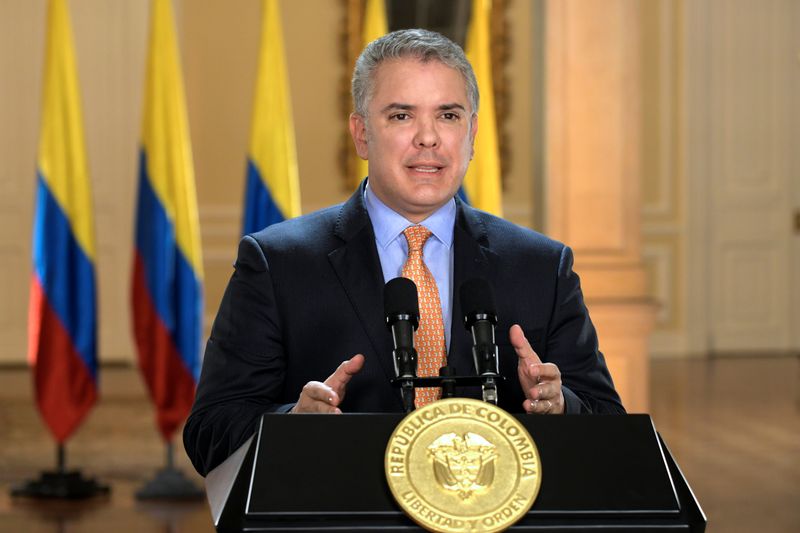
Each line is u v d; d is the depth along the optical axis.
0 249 28.39
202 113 27.22
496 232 6.08
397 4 22.48
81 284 15.81
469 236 5.96
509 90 28.08
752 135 30.97
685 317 30.88
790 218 31.28
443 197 5.62
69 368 15.80
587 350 5.93
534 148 16.30
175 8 27.05
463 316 5.21
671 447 19.08
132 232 28.30
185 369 15.95
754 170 31.06
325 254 5.89
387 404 5.69
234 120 27.28
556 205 15.84
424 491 4.30
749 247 31.19
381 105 5.55
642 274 15.71
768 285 31.41
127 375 26.88
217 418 5.55
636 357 15.52
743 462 17.92
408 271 5.84
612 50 15.86
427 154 5.52
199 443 5.60
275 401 5.82
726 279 31.14
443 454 4.36
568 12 15.87
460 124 5.59
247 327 5.80
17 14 28.16
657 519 4.43
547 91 15.91
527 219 28.22
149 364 15.97
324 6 27.59
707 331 31.06
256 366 5.76
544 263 6.00
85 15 28.08
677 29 30.47
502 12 27.95
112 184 28.25
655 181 30.66
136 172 28.22
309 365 5.79
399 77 5.51
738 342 31.28
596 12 15.86
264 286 5.83
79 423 15.88
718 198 30.97
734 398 24.00
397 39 5.59
